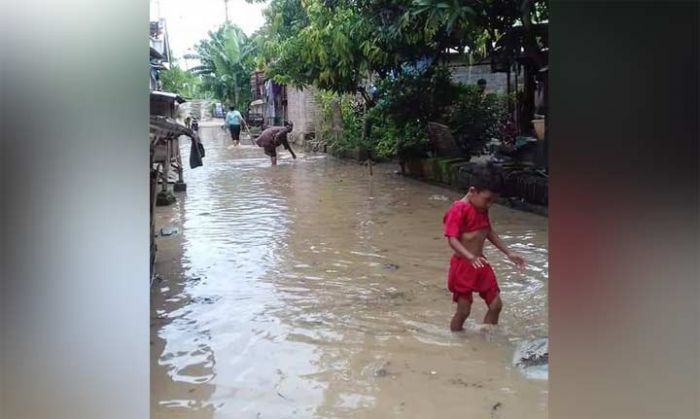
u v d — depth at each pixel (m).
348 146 16.67
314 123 21.78
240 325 4.42
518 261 4.25
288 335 4.21
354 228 7.64
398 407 3.21
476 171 4.16
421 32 10.38
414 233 7.25
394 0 9.90
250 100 34.81
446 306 4.72
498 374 3.57
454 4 7.26
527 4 7.47
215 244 6.93
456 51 12.62
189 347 4.04
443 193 10.30
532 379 3.48
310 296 5.03
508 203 8.95
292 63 14.42
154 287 5.35
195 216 8.73
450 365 3.70
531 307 4.67
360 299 4.93
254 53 33.66
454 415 3.11
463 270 4.14
